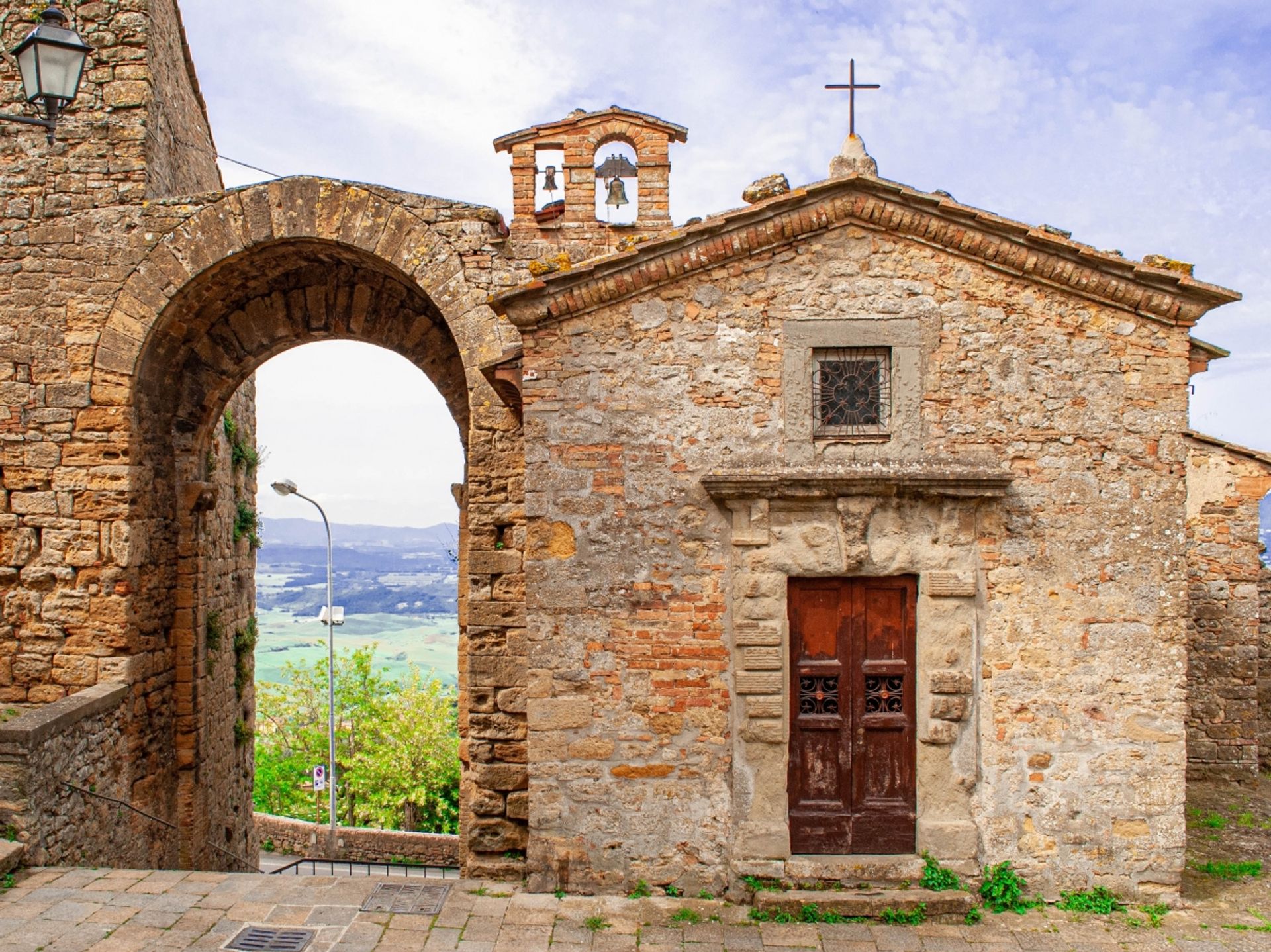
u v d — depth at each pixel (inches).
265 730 866.8
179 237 368.2
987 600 279.7
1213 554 426.3
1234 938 256.8
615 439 284.2
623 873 281.0
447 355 412.8
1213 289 271.0
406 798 787.4
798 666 284.2
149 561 388.8
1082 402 281.0
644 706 281.4
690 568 282.4
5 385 369.1
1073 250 271.4
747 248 281.6
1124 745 278.1
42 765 303.9
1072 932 259.8
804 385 283.3
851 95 296.7
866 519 277.6
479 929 259.3
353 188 363.6
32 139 374.3
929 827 277.4
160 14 393.4
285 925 259.4
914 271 283.4
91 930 252.7
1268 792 405.4
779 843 276.8
